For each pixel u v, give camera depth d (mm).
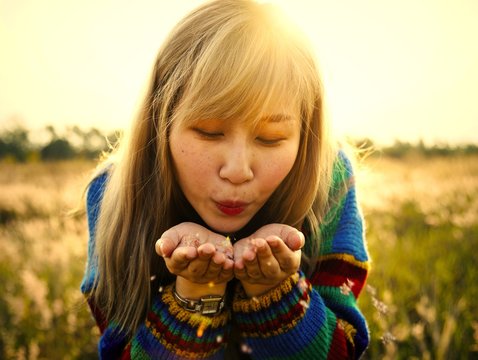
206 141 1173
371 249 4059
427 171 8891
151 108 1444
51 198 6711
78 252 4148
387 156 11523
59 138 12805
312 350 1345
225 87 1157
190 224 1234
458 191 6648
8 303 3262
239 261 1156
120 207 1570
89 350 2910
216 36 1205
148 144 1479
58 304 3066
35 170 10633
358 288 1568
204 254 1066
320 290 1533
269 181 1212
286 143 1212
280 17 1279
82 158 12234
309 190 1462
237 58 1177
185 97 1253
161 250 1160
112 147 1883
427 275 3400
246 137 1163
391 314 2615
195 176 1195
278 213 1497
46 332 2977
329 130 1526
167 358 1366
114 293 1610
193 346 1354
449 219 5148
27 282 2984
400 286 3240
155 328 1388
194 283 1229
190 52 1270
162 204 1463
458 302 2902
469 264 3729
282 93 1175
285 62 1216
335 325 1395
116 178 1623
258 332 1383
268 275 1174
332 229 1600
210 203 1221
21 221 5980
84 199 2033
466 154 10141
